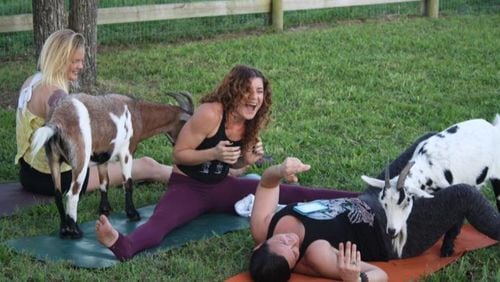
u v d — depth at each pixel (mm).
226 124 5258
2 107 8727
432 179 4867
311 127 7910
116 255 4828
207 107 5223
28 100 5648
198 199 5414
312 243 4547
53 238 5184
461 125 5082
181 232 5285
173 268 4770
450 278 4578
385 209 4426
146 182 6367
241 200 5566
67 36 5586
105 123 5242
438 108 8641
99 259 4848
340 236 4625
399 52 11516
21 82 9680
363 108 8656
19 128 5789
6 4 12977
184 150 5289
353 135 7730
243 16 13547
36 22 9000
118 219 5539
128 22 11781
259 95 5148
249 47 11625
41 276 4602
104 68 10352
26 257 4879
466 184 4707
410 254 4785
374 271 4387
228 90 5168
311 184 6402
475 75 10211
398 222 4383
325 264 4426
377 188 4930
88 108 5156
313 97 9078
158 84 9672
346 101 8953
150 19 11930
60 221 5352
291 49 11562
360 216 4672
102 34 12125
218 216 5566
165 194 5406
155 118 5754
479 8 15555
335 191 5637
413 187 4477
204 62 10734
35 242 5117
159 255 4938
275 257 4355
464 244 5059
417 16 14656
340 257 4266
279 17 13117
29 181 5961
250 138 5367
